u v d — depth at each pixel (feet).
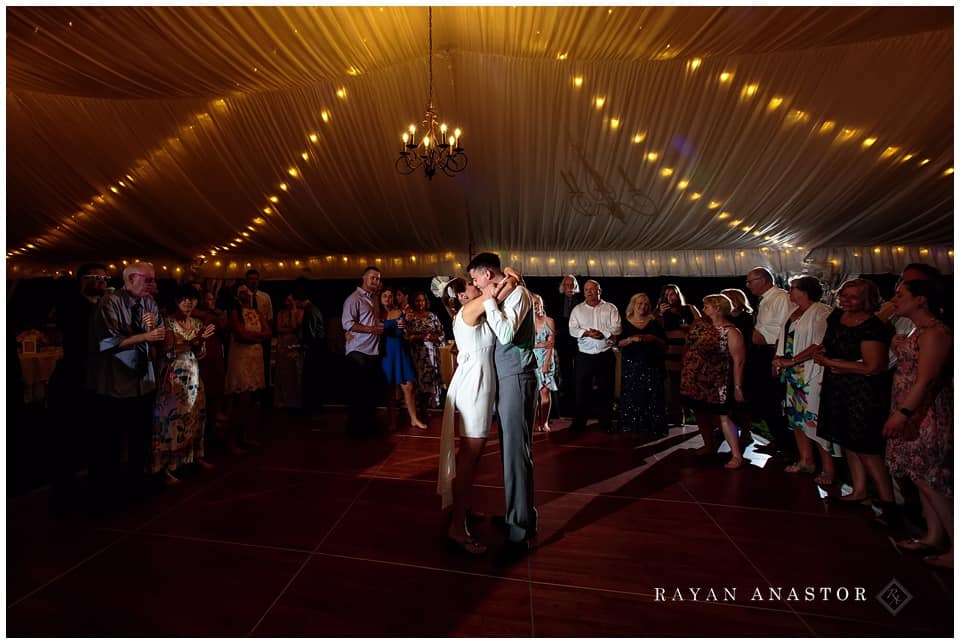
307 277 26.43
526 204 19.74
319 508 8.14
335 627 5.01
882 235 21.98
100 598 5.48
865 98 13.19
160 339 8.20
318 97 14.24
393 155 16.70
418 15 11.07
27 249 23.73
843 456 10.97
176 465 9.21
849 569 6.25
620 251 25.05
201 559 6.39
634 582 5.96
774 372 10.02
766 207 19.12
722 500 8.66
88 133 14.94
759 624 5.13
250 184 18.15
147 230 21.71
